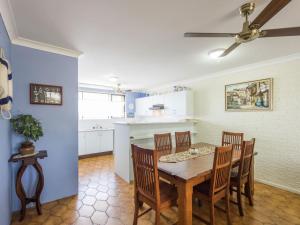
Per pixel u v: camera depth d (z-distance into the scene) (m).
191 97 4.44
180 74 4.05
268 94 3.05
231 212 2.25
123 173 3.38
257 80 3.21
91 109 5.84
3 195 1.67
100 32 1.99
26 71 2.25
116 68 3.51
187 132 3.37
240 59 2.97
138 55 2.75
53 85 2.46
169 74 4.04
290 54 2.73
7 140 1.89
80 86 5.44
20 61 2.21
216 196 1.83
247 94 3.36
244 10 1.49
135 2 1.45
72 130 2.65
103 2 1.44
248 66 3.30
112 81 4.85
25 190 2.29
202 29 1.93
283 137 2.90
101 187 3.00
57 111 2.51
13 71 2.16
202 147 2.94
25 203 2.11
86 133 5.14
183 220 1.62
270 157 3.06
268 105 3.05
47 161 2.44
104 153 5.51
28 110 2.27
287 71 2.85
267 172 3.10
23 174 2.25
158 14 1.63
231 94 3.63
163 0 1.42
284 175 2.89
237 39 1.53
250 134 3.33
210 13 1.62
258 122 3.22
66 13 1.60
